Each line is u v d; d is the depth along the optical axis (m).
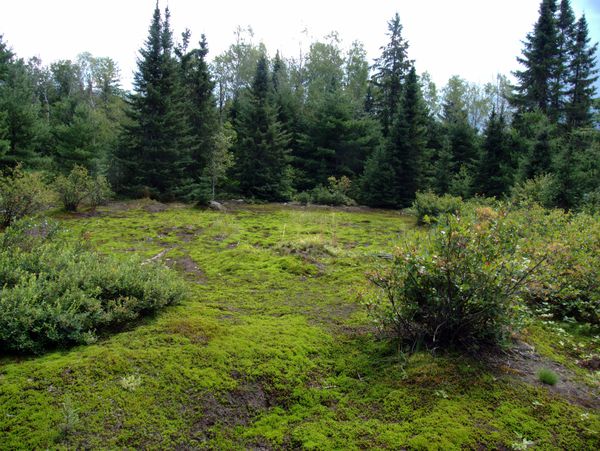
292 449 2.79
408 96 21.91
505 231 3.85
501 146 19.80
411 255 3.94
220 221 12.12
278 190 21.70
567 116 26.31
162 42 19.73
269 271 6.91
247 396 3.28
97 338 3.93
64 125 21.44
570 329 4.92
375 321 4.37
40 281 4.21
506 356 3.94
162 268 5.61
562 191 12.91
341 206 20.97
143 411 2.94
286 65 43.78
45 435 2.60
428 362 3.69
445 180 21.48
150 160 18.70
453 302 3.79
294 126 27.36
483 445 2.75
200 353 3.71
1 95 18.78
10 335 3.47
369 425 3.00
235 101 31.70
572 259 5.05
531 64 26.94
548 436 2.85
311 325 4.66
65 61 37.31
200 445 2.76
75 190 13.16
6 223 9.16
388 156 21.80
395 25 32.38
